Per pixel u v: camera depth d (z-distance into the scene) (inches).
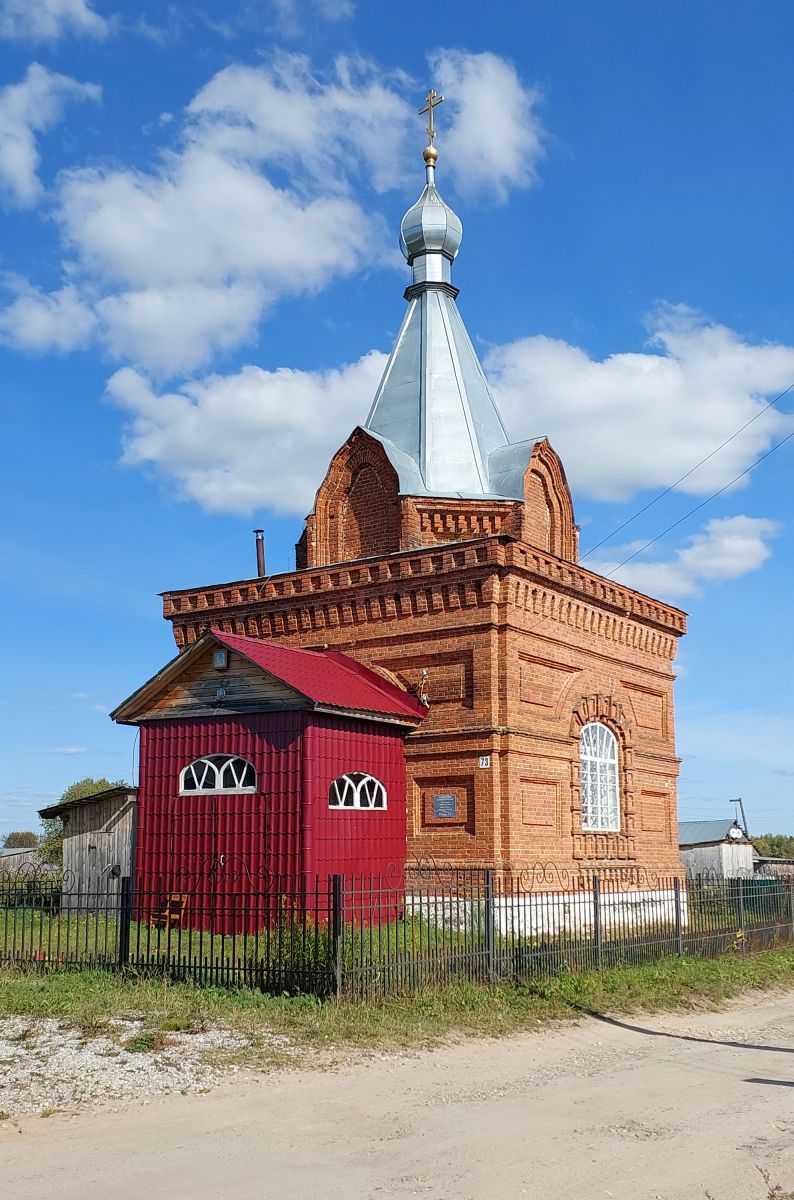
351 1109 376.5
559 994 602.2
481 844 820.6
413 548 970.1
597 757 975.0
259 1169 308.2
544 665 900.6
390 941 606.5
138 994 521.7
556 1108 390.9
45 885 833.5
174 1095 382.9
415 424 1080.8
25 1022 478.3
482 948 613.9
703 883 995.9
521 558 866.1
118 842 908.0
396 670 895.7
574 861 897.5
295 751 751.1
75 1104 368.2
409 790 862.5
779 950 876.6
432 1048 477.7
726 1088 435.2
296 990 526.9
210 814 778.8
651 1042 536.1
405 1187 295.7
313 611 955.3
